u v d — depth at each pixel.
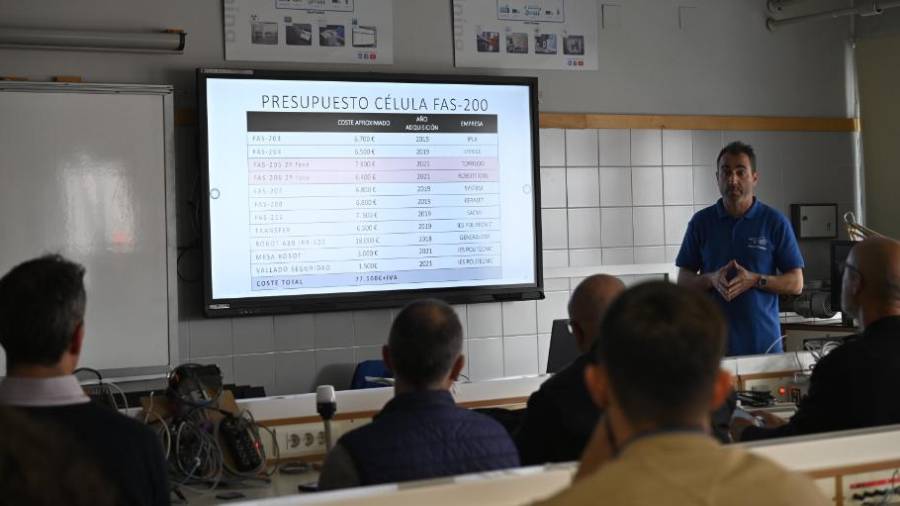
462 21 5.35
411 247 5.14
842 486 1.82
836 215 6.19
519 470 1.56
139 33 4.65
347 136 5.01
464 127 5.24
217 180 4.77
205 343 4.84
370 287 5.07
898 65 6.09
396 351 1.99
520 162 5.36
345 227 5.02
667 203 5.82
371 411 2.98
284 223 4.90
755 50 6.08
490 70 5.41
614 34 5.71
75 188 4.45
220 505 2.33
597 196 5.64
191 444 2.72
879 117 6.21
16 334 1.68
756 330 4.26
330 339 5.06
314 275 4.96
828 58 6.29
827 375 2.45
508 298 5.31
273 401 2.91
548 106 5.55
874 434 1.86
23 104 4.39
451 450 1.88
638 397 1.10
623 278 5.71
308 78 4.93
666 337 1.09
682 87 5.88
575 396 2.26
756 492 1.05
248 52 4.91
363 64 5.14
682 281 4.48
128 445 1.71
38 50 4.58
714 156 5.94
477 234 5.27
